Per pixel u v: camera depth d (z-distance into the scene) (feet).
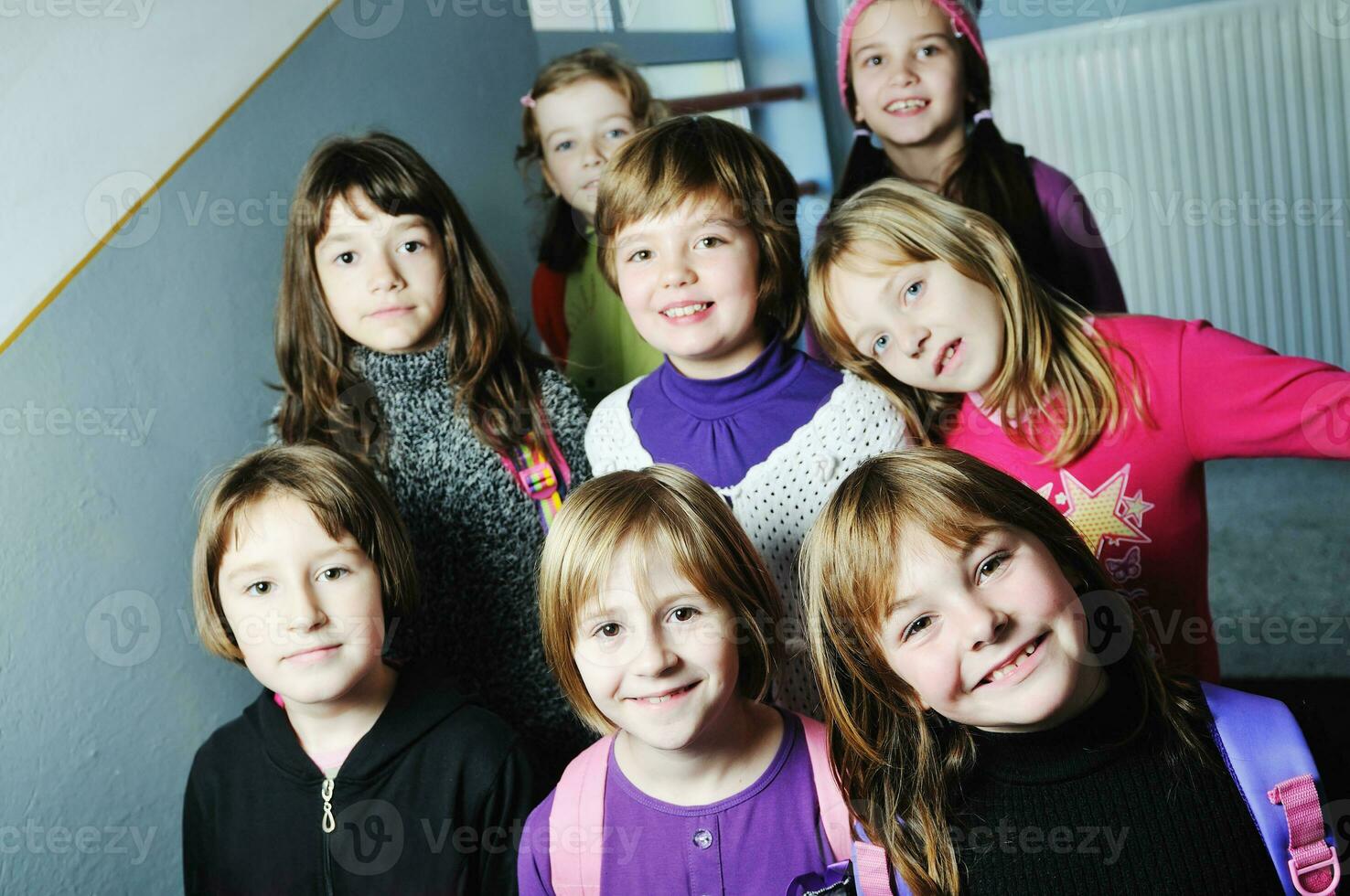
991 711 2.69
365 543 3.56
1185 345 3.71
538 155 5.97
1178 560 3.81
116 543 4.08
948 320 3.63
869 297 3.70
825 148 8.90
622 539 3.04
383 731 3.62
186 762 4.33
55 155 3.88
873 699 3.00
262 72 4.54
